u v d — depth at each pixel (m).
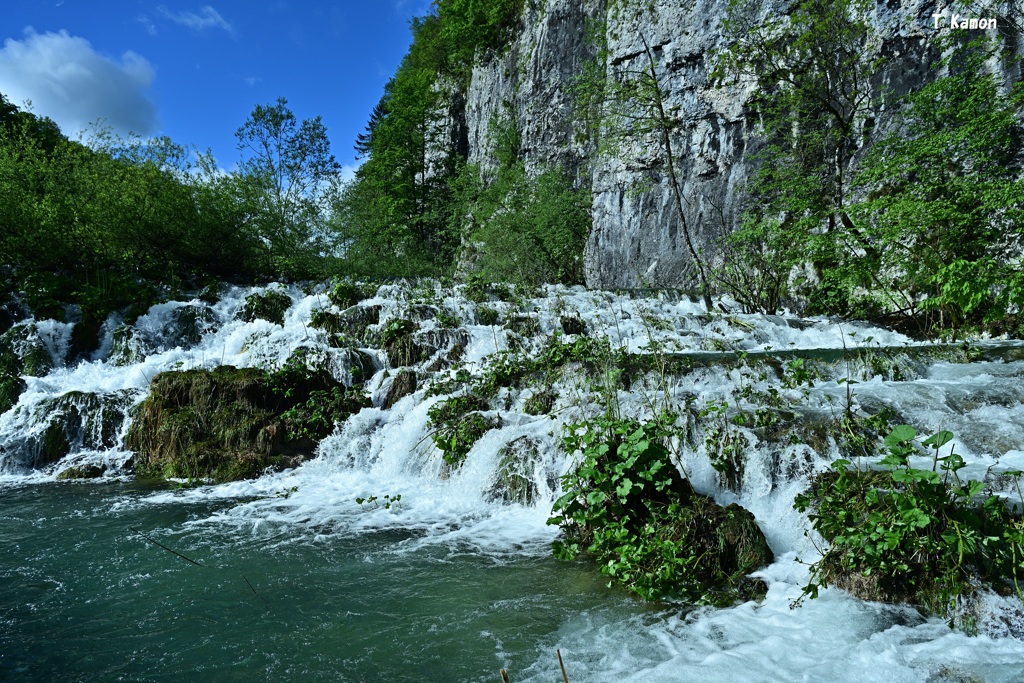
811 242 13.49
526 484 6.37
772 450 5.65
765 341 12.55
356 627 3.99
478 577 4.75
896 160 12.23
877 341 12.02
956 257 11.40
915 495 4.16
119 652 3.69
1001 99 11.58
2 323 13.05
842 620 3.81
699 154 20.39
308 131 34.28
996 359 8.88
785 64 16.16
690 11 20.50
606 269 24.06
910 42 14.81
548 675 3.38
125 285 14.34
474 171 29.33
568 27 27.89
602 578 4.68
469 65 40.25
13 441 8.65
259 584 4.66
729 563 4.57
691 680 3.26
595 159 25.14
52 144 20.41
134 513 6.45
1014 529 3.95
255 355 10.66
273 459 8.16
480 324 12.29
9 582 4.73
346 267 21.72
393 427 8.27
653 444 5.35
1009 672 3.22
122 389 9.50
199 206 17.64
